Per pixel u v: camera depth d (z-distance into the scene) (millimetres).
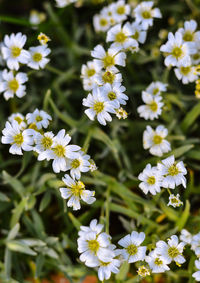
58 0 499
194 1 510
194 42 428
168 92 489
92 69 452
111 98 399
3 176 454
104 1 507
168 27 521
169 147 443
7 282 442
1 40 530
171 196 399
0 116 494
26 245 440
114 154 469
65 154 393
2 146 487
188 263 439
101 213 450
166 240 420
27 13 560
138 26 449
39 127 410
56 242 449
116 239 450
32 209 452
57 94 498
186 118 467
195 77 439
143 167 456
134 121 481
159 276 459
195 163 481
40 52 435
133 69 497
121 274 422
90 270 446
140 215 441
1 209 461
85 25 533
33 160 471
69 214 432
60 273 468
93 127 454
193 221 443
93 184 460
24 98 497
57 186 429
